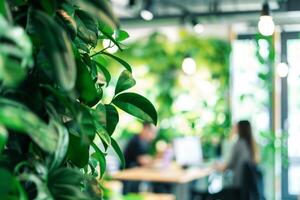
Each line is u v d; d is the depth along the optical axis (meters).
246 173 6.26
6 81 0.87
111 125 1.44
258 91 8.49
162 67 9.09
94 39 1.36
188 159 7.71
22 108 0.92
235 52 8.85
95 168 1.55
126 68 1.44
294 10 6.64
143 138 7.76
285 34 7.93
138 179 6.76
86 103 1.31
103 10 1.01
